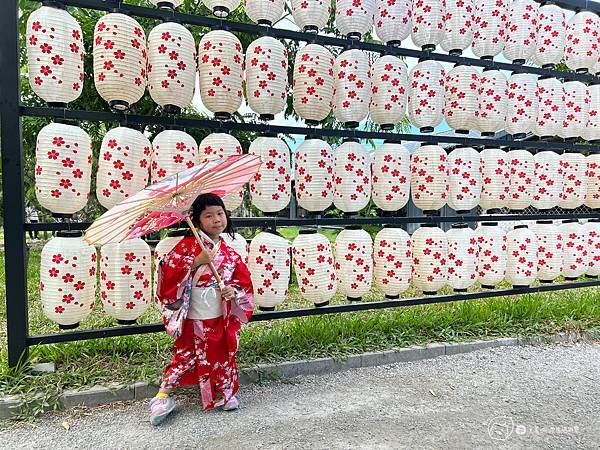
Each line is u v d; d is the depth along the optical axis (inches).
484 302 203.9
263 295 139.0
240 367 132.1
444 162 159.9
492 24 167.8
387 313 192.1
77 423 107.7
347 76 146.6
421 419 110.3
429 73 158.7
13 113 119.0
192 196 104.4
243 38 238.4
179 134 128.9
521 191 175.9
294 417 110.9
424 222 165.8
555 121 182.5
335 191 151.3
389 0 152.9
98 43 121.0
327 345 149.4
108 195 121.7
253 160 106.3
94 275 125.8
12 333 121.1
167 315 109.3
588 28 187.6
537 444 99.1
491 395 124.6
